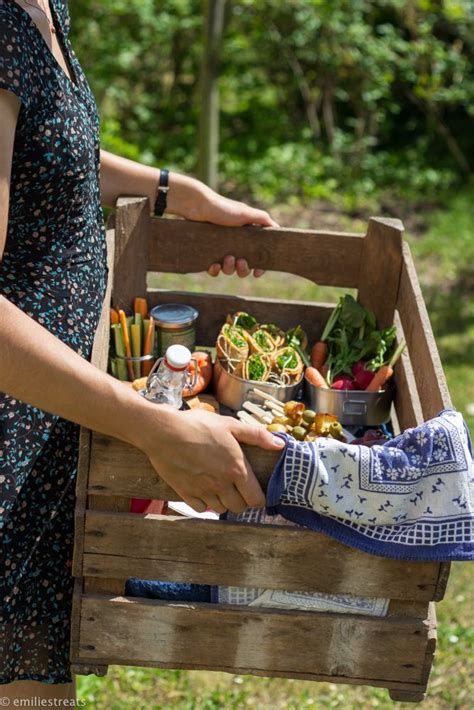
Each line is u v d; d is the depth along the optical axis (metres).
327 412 2.06
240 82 7.73
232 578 1.62
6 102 1.48
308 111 7.42
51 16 1.68
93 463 1.56
